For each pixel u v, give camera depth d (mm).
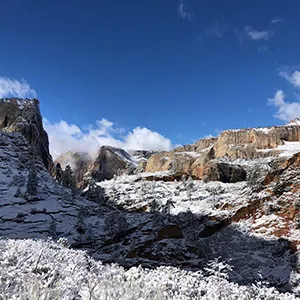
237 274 34500
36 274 8734
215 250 46688
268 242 46750
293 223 50656
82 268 10578
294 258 39656
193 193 99125
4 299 6078
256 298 9570
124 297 7039
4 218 65938
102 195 99000
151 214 70062
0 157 107938
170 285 9578
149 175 132875
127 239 48594
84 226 62625
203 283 10469
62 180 113938
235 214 60062
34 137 152750
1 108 162750
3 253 10750
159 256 39750
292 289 33000
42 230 60875
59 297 6625
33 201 78250
